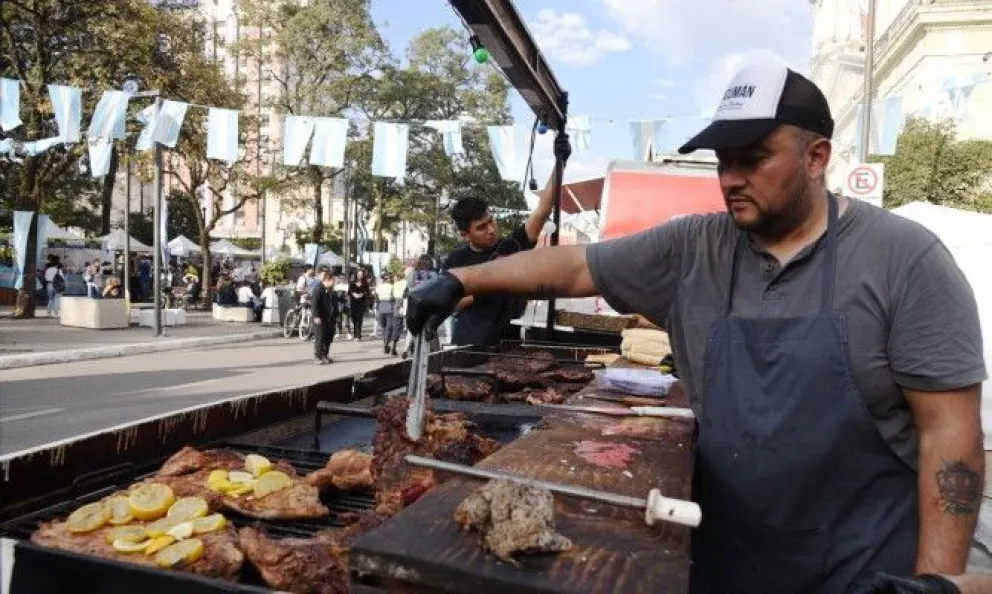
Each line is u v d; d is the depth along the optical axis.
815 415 1.55
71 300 18.94
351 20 26.05
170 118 10.23
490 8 2.95
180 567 1.52
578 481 1.51
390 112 29.86
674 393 2.93
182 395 9.51
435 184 33.94
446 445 2.21
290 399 3.03
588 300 7.58
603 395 2.86
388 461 2.17
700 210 8.61
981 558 4.52
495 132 9.03
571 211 14.03
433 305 1.62
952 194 17.62
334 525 1.99
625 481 1.52
